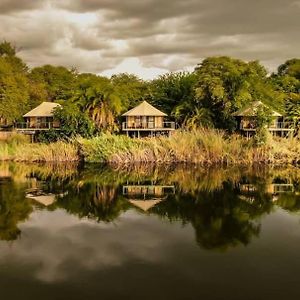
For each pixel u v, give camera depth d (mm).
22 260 12734
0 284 11031
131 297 10242
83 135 48531
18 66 82750
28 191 24672
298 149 38781
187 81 58750
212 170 34125
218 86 48750
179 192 24297
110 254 13273
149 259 12789
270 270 11836
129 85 67562
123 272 11766
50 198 22578
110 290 10625
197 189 25297
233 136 42594
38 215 18609
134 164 38719
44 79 86312
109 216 18422
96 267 12164
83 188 25891
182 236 15188
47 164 39562
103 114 49688
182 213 18953
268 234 15391
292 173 32000
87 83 50938
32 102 70500
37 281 11180
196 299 10125
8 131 57844
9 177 30578
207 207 20219
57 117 51969
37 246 14078
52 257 13000
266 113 44250
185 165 37469
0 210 19547
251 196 22781
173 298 10188
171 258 12844
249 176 30672
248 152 38031
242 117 48469
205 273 11656
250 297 10203
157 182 28281
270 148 38312
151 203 21250
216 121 51000
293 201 21438
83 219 17859
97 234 15492
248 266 12125
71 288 10773
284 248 13711
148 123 53156
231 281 11117
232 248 13711
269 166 36250
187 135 41094
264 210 19453
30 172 33594
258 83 53594
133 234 15516
